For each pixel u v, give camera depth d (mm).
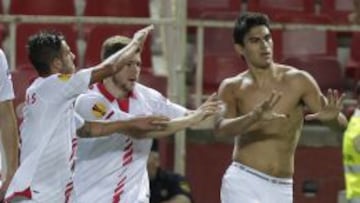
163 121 22984
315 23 38562
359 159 29703
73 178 23234
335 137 35438
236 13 38000
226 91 24656
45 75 22453
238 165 24656
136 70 23891
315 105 24531
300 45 38500
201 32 34719
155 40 40531
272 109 22891
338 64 37875
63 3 39719
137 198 24078
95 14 39344
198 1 40281
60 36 22500
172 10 37344
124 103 24016
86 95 23875
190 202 31547
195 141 34906
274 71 24625
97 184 24031
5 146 23328
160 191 31344
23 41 36719
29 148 22125
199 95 34688
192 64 38125
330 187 35406
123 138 23859
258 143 24469
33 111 22062
